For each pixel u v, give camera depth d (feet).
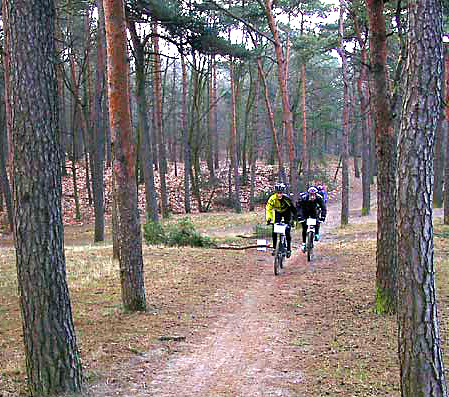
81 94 133.28
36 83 16.22
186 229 60.64
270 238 68.85
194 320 27.50
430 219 13.32
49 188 16.55
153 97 128.47
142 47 64.75
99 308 29.19
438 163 92.12
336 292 33.76
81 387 17.51
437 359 13.17
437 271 38.24
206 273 40.96
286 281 38.37
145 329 25.26
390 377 18.80
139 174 134.72
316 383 18.49
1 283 37.27
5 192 90.27
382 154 27.35
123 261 28.55
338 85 145.89
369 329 25.20
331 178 160.66
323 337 24.34
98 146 74.38
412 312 13.21
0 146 88.74
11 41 16.24
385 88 26.89
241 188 138.00
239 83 128.57
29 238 16.40
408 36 13.60
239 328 26.25
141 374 19.48
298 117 138.82
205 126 156.35
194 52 69.21
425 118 13.25
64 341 16.96
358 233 67.67
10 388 17.39
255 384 18.63
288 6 90.89
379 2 26.76
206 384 18.66
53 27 16.80
